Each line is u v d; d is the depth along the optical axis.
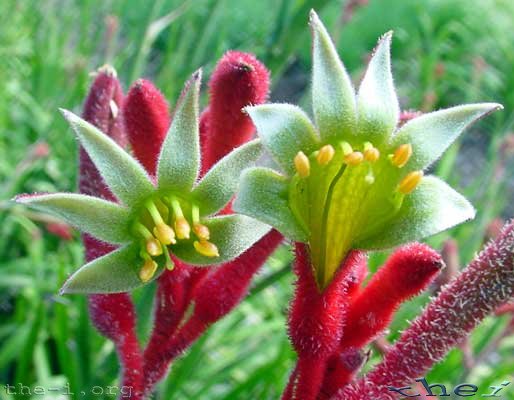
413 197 0.10
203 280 0.12
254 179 0.09
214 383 0.22
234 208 0.09
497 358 0.29
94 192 0.12
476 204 0.28
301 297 0.10
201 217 0.10
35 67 0.35
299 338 0.10
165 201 0.10
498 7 0.65
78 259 0.26
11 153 0.33
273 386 0.22
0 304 0.28
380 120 0.10
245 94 0.12
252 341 0.26
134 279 0.10
